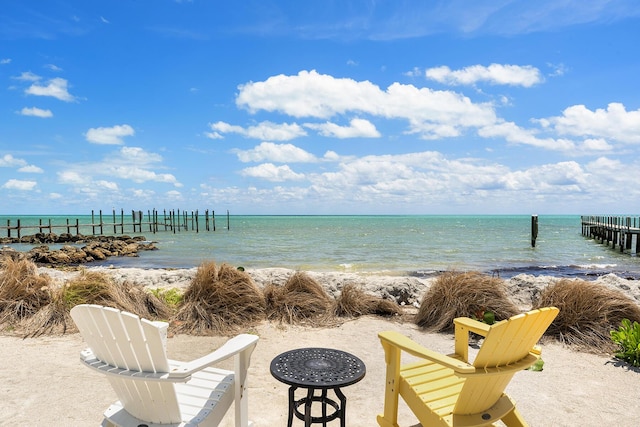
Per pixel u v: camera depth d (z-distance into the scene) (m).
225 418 3.38
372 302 6.60
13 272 6.44
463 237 34.56
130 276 9.02
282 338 5.38
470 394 2.31
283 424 3.29
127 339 2.20
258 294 6.38
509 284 7.71
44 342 5.10
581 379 4.16
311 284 6.77
